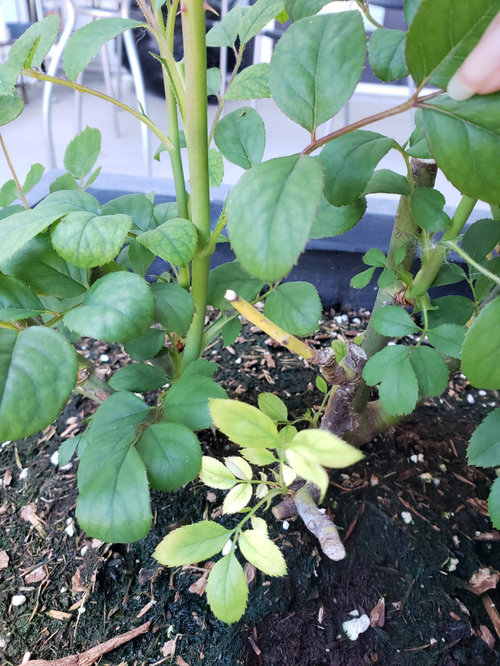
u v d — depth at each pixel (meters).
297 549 0.35
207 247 0.27
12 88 0.21
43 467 0.40
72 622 0.31
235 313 0.32
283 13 0.31
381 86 1.27
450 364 0.36
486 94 0.16
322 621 0.32
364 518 0.37
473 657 0.31
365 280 0.31
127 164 1.00
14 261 0.25
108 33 0.23
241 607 0.24
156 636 0.31
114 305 0.21
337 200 0.23
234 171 0.97
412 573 0.34
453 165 0.17
